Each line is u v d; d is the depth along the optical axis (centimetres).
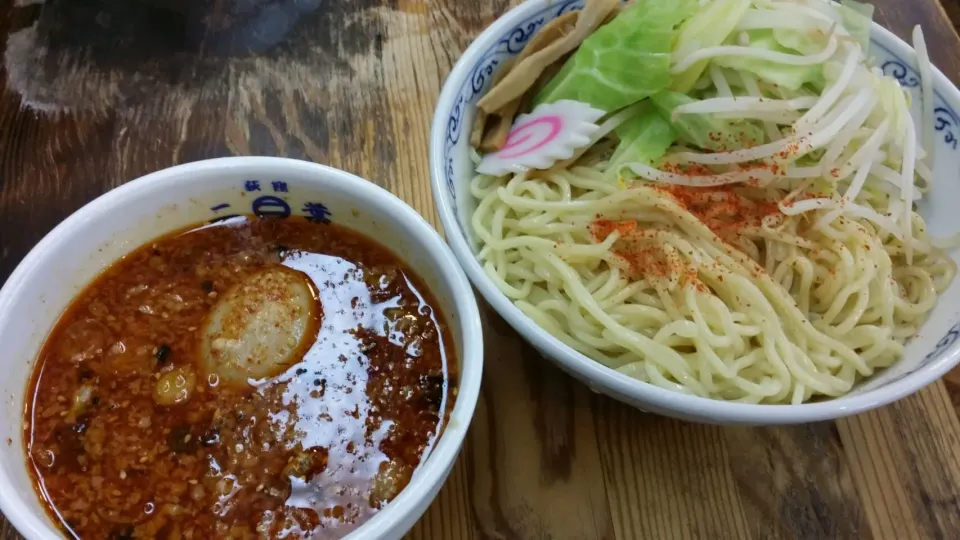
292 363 22
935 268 28
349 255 24
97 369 22
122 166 32
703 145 29
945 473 26
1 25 36
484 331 28
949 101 29
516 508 25
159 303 23
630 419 27
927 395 28
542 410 27
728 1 28
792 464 26
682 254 27
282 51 36
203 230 24
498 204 30
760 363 27
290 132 33
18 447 20
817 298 28
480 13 38
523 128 31
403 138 33
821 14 29
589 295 27
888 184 29
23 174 32
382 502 20
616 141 30
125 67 35
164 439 21
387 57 36
